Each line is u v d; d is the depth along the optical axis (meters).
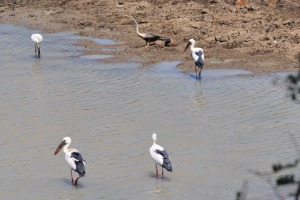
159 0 37.34
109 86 25.77
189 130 21.34
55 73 27.50
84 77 26.91
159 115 22.70
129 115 22.70
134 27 34.12
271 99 23.92
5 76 27.20
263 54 29.05
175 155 19.48
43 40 33.12
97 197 17.05
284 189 17.09
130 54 30.16
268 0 35.38
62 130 21.41
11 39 33.44
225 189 17.33
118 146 20.12
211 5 35.56
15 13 38.16
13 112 23.03
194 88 25.38
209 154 19.50
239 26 32.41
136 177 18.12
